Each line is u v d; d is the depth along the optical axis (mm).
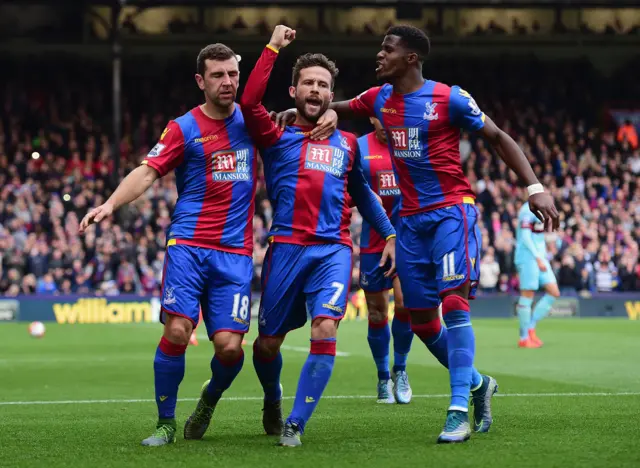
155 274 43719
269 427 11125
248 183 10711
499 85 61688
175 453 9578
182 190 10711
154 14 57781
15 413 13445
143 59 60062
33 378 19188
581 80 62219
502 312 44906
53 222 45531
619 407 13555
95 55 59562
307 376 10242
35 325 32719
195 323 10469
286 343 29594
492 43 59375
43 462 9102
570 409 13297
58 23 57156
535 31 59594
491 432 10906
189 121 10594
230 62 10555
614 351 25781
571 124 60125
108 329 37406
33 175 50469
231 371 10609
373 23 58719
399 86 10938
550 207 10430
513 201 51500
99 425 12031
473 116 10656
